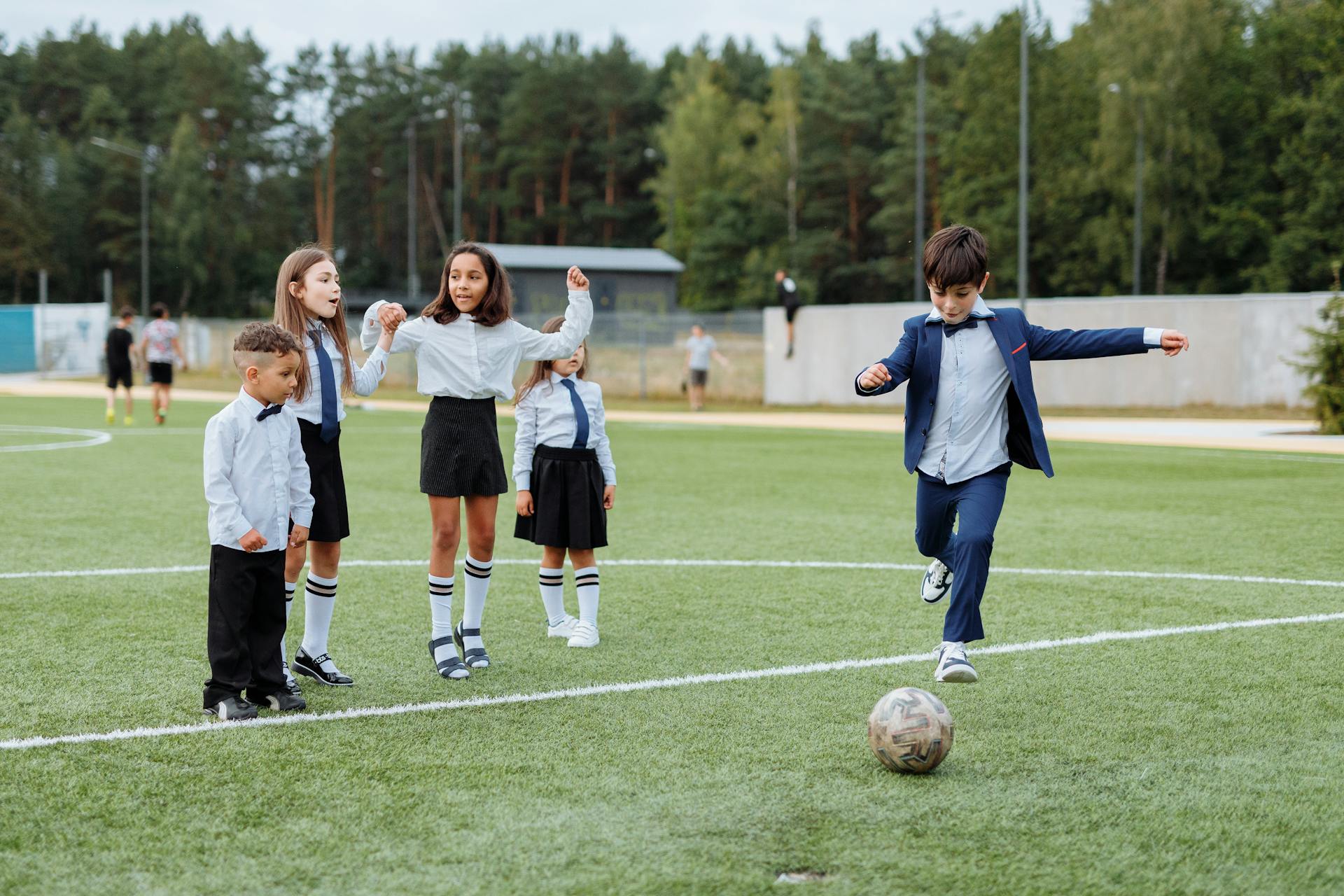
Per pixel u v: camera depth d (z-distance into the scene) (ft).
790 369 88.89
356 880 9.50
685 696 15.01
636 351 109.91
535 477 18.38
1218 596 21.27
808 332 87.81
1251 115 164.35
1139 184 159.84
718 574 23.66
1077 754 12.70
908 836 10.41
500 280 16.78
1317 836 10.45
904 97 225.35
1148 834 10.48
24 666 16.25
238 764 12.28
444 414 16.53
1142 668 16.38
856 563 24.90
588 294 17.60
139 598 20.98
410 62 301.22
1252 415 70.59
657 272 198.08
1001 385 15.14
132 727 13.57
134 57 290.97
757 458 49.01
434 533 16.56
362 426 66.08
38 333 142.00
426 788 11.60
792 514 32.24
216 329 140.77
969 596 14.47
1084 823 10.73
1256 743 13.07
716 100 254.88
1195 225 166.09
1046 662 16.71
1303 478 40.52
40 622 19.02
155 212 238.68
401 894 9.24
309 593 15.93
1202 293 167.84
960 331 15.12
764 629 18.86
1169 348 14.66
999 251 179.22
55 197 234.79
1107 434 59.36
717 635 18.43
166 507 32.76
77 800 11.22
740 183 236.63
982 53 188.55
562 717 14.08
